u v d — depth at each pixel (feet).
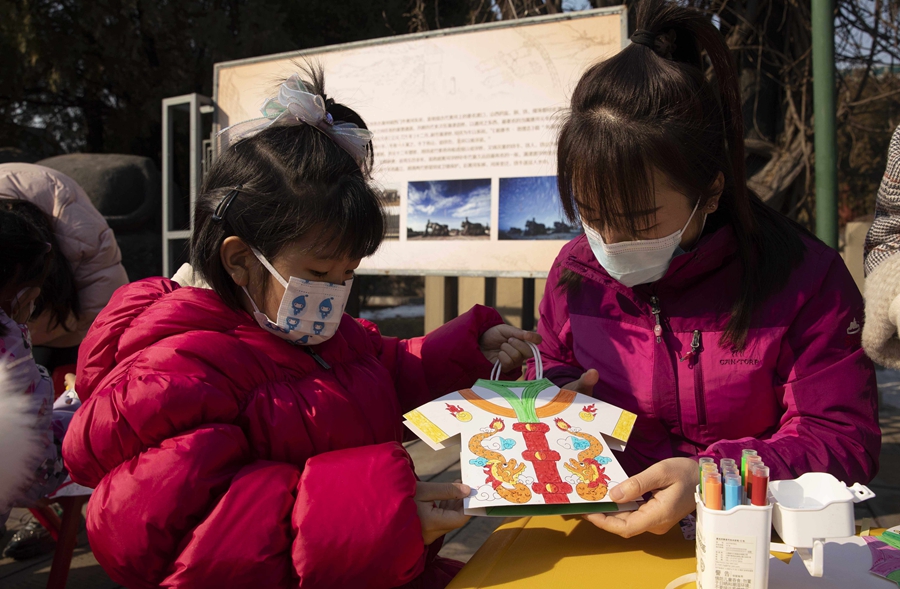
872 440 3.60
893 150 3.67
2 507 4.71
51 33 23.68
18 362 4.96
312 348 3.99
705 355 4.00
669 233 3.61
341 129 3.82
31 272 5.31
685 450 4.21
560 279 4.72
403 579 3.17
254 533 3.02
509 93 9.77
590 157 3.37
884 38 14.37
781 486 2.84
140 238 17.54
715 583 2.62
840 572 3.07
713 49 3.77
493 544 3.45
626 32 9.09
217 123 11.90
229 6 26.18
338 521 3.06
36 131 28.14
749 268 3.83
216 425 3.31
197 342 3.49
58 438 5.56
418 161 10.33
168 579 2.96
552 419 3.65
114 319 3.89
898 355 3.43
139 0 23.98
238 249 3.57
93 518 3.11
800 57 13.32
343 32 27.02
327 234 3.44
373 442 3.98
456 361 4.70
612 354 4.34
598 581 3.02
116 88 26.71
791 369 3.83
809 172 13.76
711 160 3.54
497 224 9.91
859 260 18.74
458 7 21.76
